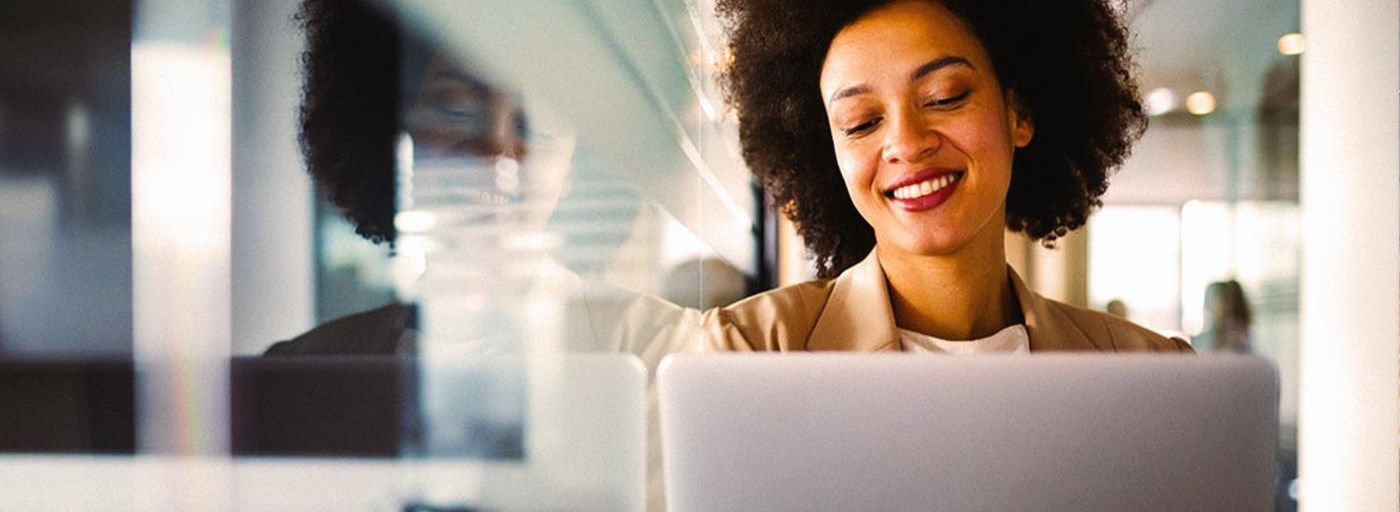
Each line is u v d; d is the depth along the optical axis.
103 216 2.76
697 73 2.08
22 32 2.75
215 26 2.58
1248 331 2.02
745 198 1.81
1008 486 0.78
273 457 2.49
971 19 1.48
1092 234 1.90
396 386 2.33
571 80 2.68
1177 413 0.76
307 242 2.53
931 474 0.79
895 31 1.48
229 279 2.62
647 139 2.40
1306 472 2.14
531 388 2.27
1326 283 2.00
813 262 1.71
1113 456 0.77
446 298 2.34
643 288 2.28
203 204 2.62
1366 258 2.04
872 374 0.79
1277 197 2.03
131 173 2.74
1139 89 1.89
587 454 2.21
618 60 2.61
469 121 2.38
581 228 2.46
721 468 0.81
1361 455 2.09
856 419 0.79
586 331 2.26
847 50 1.51
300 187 2.53
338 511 2.40
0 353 2.74
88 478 2.62
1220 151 1.97
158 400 2.65
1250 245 2.02
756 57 1.64
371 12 2.25
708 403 0.81
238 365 2.52
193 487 2.54
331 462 2.42
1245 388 0.75
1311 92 2.03
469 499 2.32
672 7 2.28
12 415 2.69
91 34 2.71
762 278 1.81
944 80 1.47
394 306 2.35
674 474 0.82
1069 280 1.86
